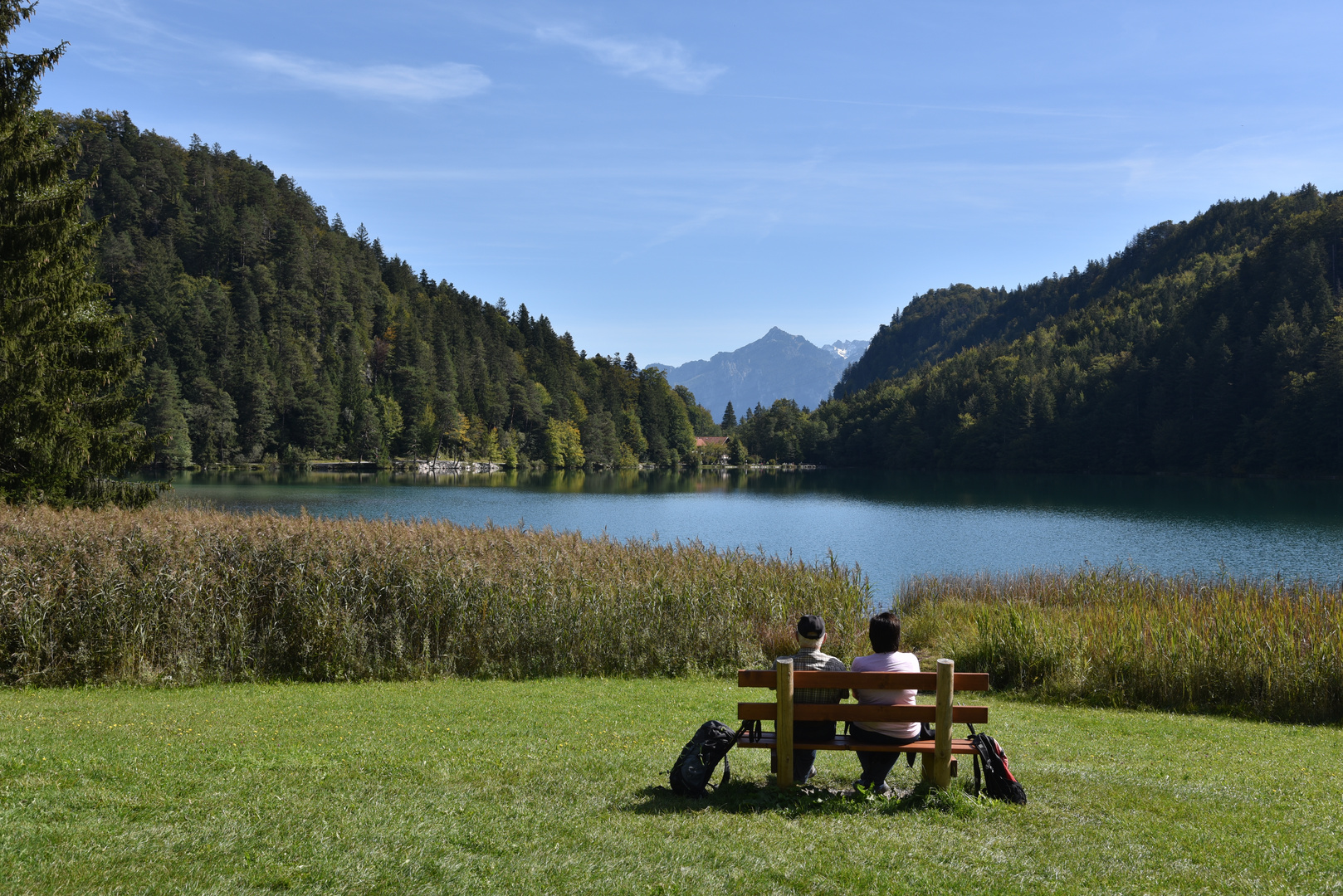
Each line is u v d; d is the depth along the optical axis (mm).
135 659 11867
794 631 14609
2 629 11523
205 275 151500
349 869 4223
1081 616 14258
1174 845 4887
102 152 172375
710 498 81438
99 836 4633
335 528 13750
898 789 5832
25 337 18000
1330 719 10805
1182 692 11781
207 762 6602
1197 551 39375
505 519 58812
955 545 42375
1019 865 4445
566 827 4938
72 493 19703
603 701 10672
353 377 139625
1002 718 10336
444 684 12109
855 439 174375
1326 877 4414
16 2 17312
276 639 12586
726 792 5727
